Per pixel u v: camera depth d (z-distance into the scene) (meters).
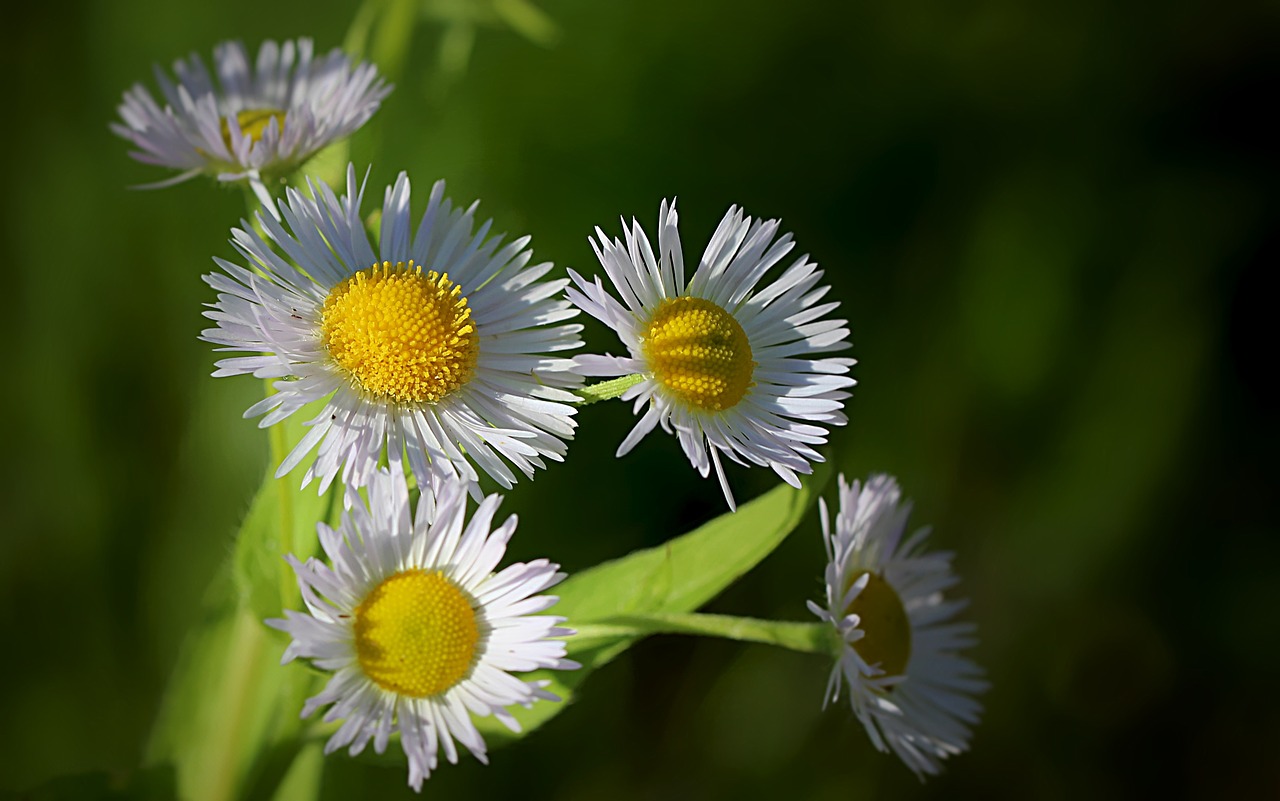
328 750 0.19
